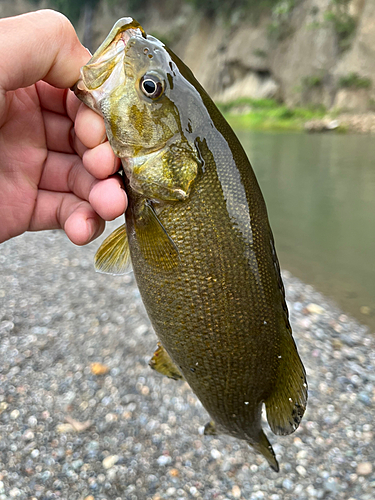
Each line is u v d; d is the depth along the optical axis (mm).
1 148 257
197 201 216
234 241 218
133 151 214
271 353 234
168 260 219
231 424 261
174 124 214
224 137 225
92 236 264
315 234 881
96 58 205
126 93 207
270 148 2002
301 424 398
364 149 1896
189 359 232
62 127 264
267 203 1084
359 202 1077
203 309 220
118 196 215
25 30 206
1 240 277
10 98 243
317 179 1321
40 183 274
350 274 712
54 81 223
